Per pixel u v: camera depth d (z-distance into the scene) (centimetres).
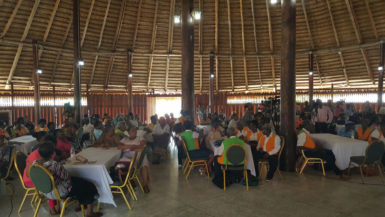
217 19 1295
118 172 381
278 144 482
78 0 936
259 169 544
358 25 1209
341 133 687
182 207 377
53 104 1338
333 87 1462
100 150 441
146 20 1277
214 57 1430
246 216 348
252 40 1373
